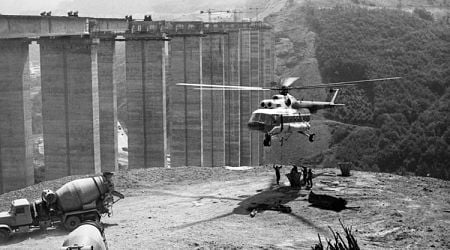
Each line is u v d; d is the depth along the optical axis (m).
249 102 112.81
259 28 118.19
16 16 39.19
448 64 135.25
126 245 18.97
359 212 23.73
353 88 132.88
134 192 29.41
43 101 50.25
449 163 105.31
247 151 112.50
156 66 61.31
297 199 26.42
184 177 32.84
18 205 20.97
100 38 52.22
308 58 157.88
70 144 49.72
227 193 28.39
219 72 89.69
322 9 187.25
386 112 123.19
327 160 112.75
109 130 55.53
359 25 163.38
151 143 62.34
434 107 121.00
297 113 27.64
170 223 22.58
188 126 76.00
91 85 48.62
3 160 42.19
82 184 21.91
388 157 110.69
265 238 20.09
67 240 12.30
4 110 41.84
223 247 18.81
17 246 19.55
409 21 164.62
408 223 22.02
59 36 48.88
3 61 41.50
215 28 89.94
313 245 19.09
